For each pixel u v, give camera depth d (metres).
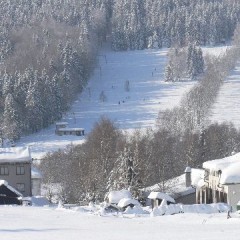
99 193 118.00
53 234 49.31
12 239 46.31
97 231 51.31
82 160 140.25
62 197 133.88
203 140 190.88
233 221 58.62
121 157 119.62
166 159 168.75
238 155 109.25
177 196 116.00
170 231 49.41
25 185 143.62
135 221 63.34
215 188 104.62
